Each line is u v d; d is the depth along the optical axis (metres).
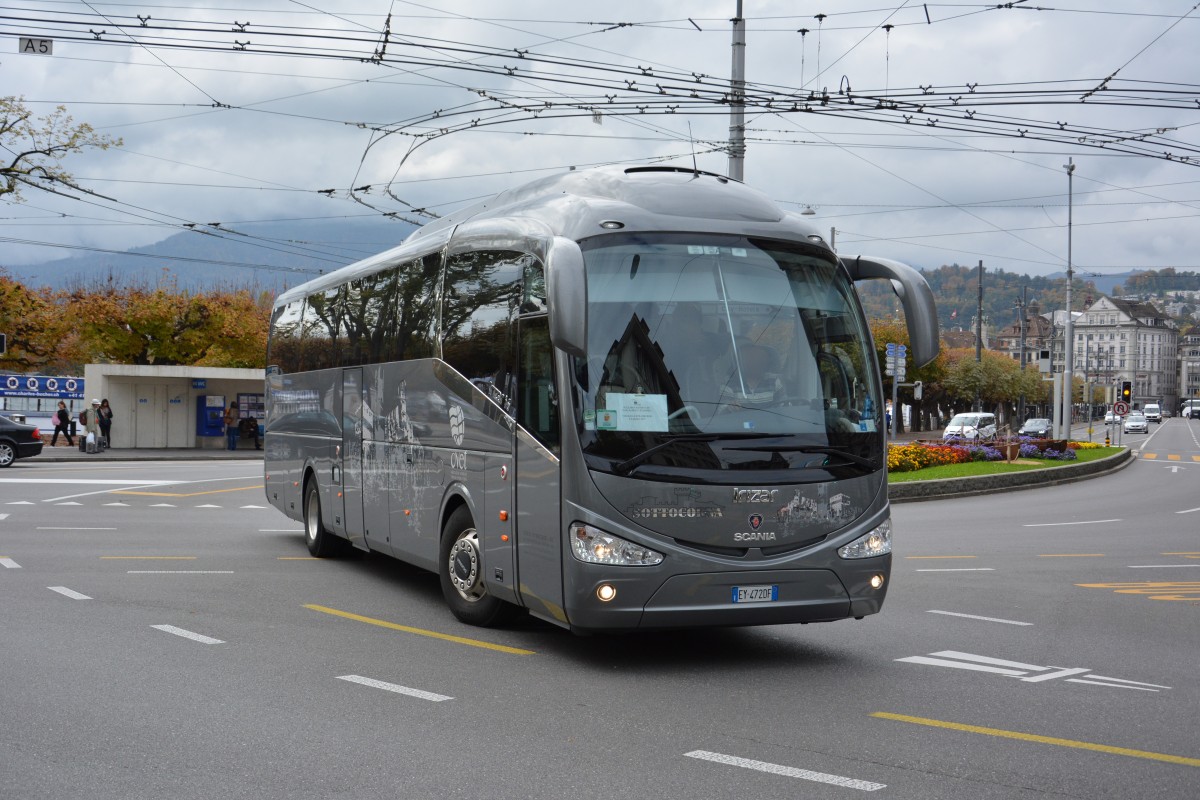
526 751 6.27
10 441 34.47
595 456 8.21
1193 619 11.14
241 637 9.44
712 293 8.63
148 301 59.34
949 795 5.60
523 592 9.02
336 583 12.58
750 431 8.48
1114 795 5.63
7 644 8.99
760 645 9.52
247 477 30.88
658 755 6.23
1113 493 31.08
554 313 7.73
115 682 7.79
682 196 9.02
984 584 13.37
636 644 9.46
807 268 9.02
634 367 8.35
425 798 5.46
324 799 5.43
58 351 57.66
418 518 11.27
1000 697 7.75
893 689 7.96
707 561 8.26
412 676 8.12
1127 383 63.50
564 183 9.76
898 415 77.56
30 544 15.67
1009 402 106.44
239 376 46.72
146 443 46.03
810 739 6.60
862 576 8.70
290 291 16.97
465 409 10.12
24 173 37.53
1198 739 6.72
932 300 9.01
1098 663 8.97
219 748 6.26
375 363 12.67
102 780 5.69
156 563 13.96
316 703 7.29
